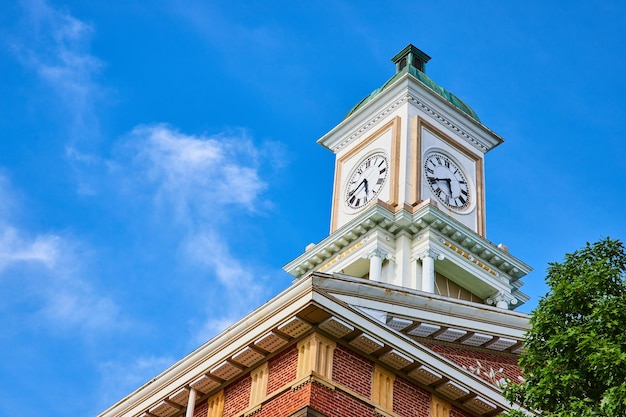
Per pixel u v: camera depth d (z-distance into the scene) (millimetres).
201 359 28203
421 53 58344
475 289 50656
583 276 25781
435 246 48844
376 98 55125
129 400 30266
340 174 55250
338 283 27094
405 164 51656
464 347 30250
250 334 26969
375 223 49625
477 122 56000
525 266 51438
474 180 54344
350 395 25891
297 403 25250
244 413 26656
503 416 24938
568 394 24625
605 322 24750
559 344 25156
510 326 30422
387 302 28266
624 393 22750
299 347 26281
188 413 27656
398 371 27406
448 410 28031
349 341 26531
